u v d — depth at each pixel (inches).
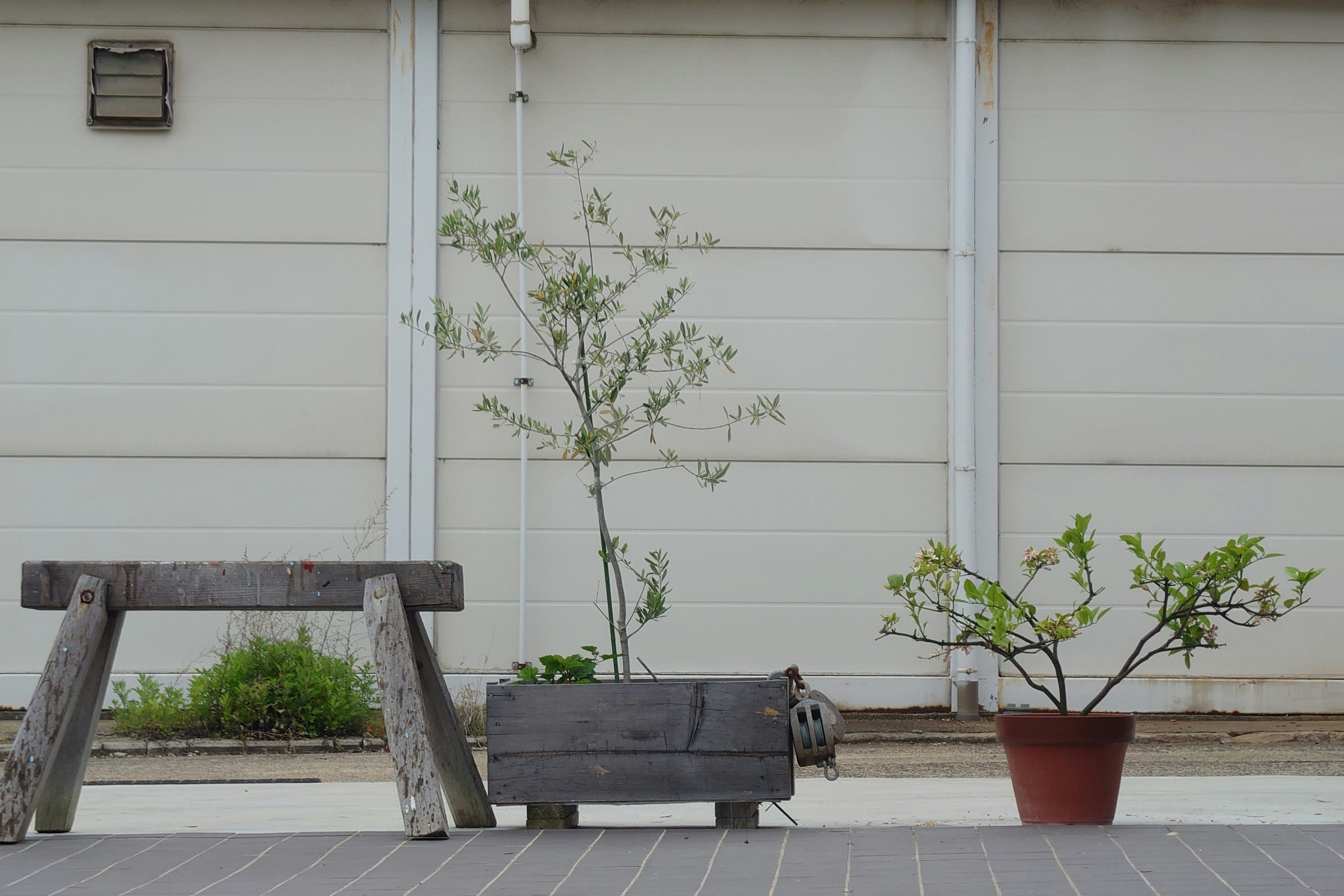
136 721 349.4
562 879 154.6
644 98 409.1
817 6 410.9
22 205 403.9
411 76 406.9
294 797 246.1
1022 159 409.4
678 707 185.2
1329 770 292.8
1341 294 408.5
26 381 401.1
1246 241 409.1
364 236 404.5
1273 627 401.7
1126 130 410.0
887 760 324.5
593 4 409.7
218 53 408.2
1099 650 400.5
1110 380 406.0
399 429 400.5
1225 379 406.6
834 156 409.1
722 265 406.3
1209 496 404.8
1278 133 410.9
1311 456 405.1
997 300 404.5
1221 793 241.9
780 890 147.6
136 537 399.2
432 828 179.9
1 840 178.2
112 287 403.2
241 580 184.2
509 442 401.7
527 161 406.3
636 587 400.2
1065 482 404.2
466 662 397.7
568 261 216.5
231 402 401.4
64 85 406.3
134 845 178.5
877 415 404.5
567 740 185.8
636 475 401.1
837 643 400.5
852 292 406.6
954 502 399.5
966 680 393.4
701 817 212.8
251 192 405.4
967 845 174.2
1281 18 411.8
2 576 396.8
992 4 409.7
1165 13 411.8
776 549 401.7
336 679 356.2
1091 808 191.2
